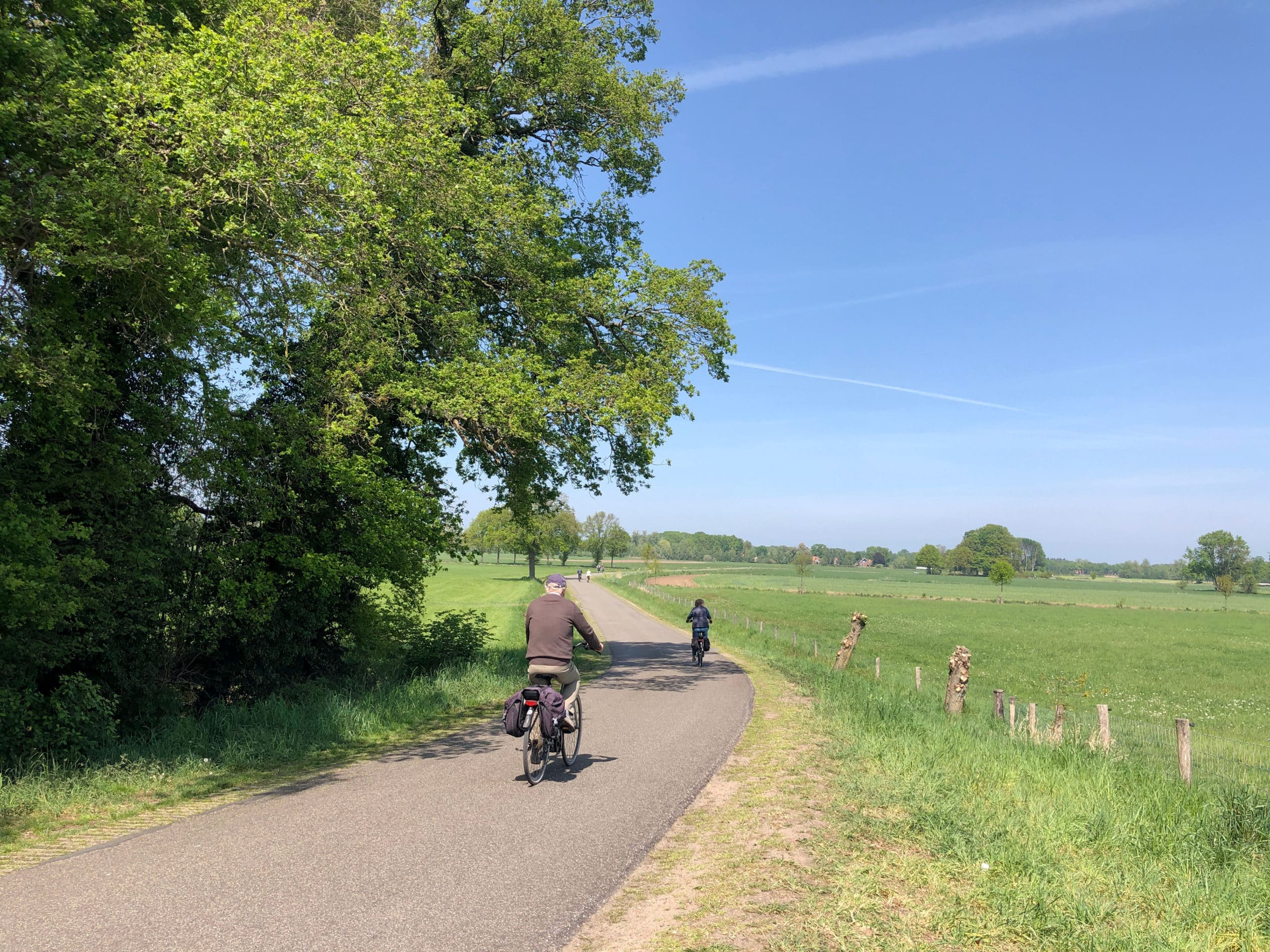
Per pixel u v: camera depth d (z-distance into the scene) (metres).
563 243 19.34
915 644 40.53
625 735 10.28
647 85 20.62
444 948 3.91
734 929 4.23
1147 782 8.59
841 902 4.61
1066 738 11.70
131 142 9.18
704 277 18.31
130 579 10.54
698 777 7.84
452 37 17.77
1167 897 5.12
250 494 12.64
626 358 18.80
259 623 13.05
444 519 16.50
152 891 4.63
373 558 14.08
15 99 8.77
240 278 11.62
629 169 21.19
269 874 4.94
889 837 5.93
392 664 17.42
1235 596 147.75
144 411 11.03
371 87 11.88
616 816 6.42
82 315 9.95
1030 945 4.20
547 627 7.96
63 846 5.60
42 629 9.12
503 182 16.45
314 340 14.05
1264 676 32.03
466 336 15.27
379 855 5.34
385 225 11.73
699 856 5.45
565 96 19.05
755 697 14.37
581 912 4.42
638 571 160.50
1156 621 68.69
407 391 13.62
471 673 15.46
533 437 15.31
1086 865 5.61
